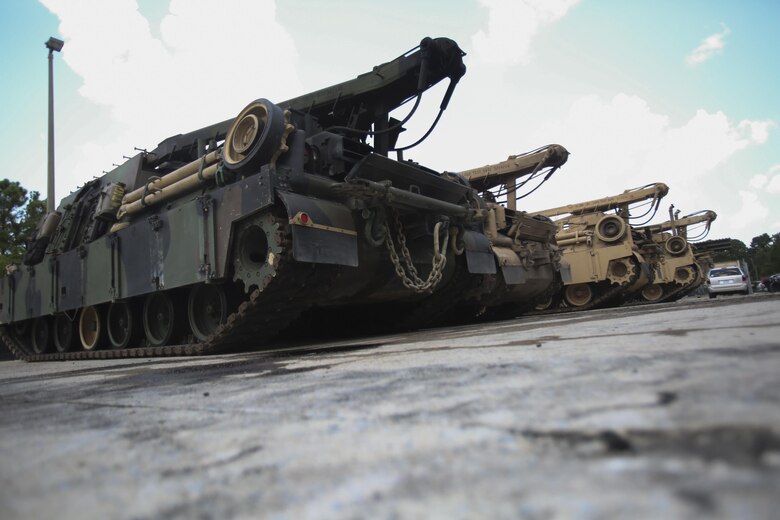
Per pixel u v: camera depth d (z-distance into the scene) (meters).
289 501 1.32
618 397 1.97
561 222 26.98
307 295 9.12
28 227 27.62
